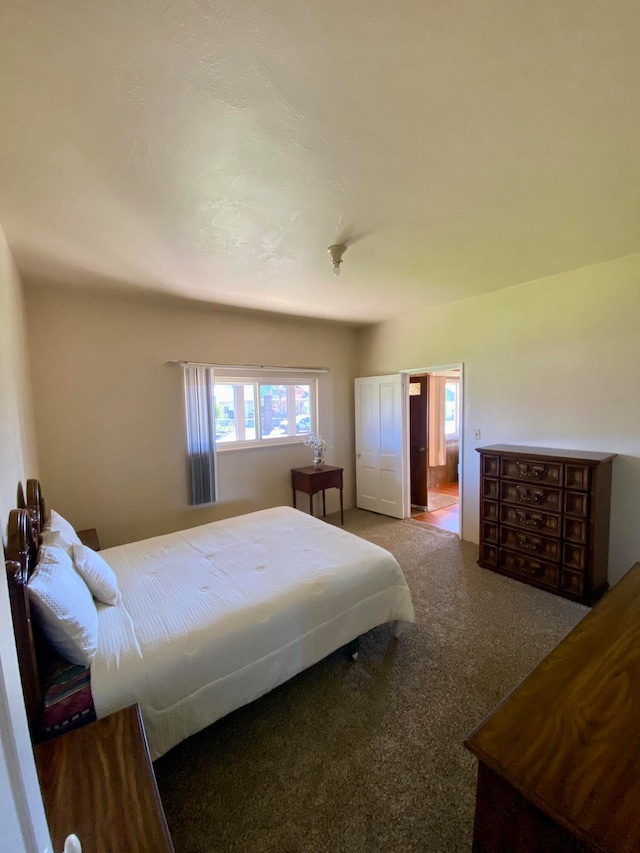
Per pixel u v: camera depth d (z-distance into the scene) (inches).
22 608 47.6
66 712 49.2
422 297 144.3
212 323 156.6
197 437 150.6
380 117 49.8
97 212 72.2
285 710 72.3
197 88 43.9
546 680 42.1
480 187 67.6
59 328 124.3
